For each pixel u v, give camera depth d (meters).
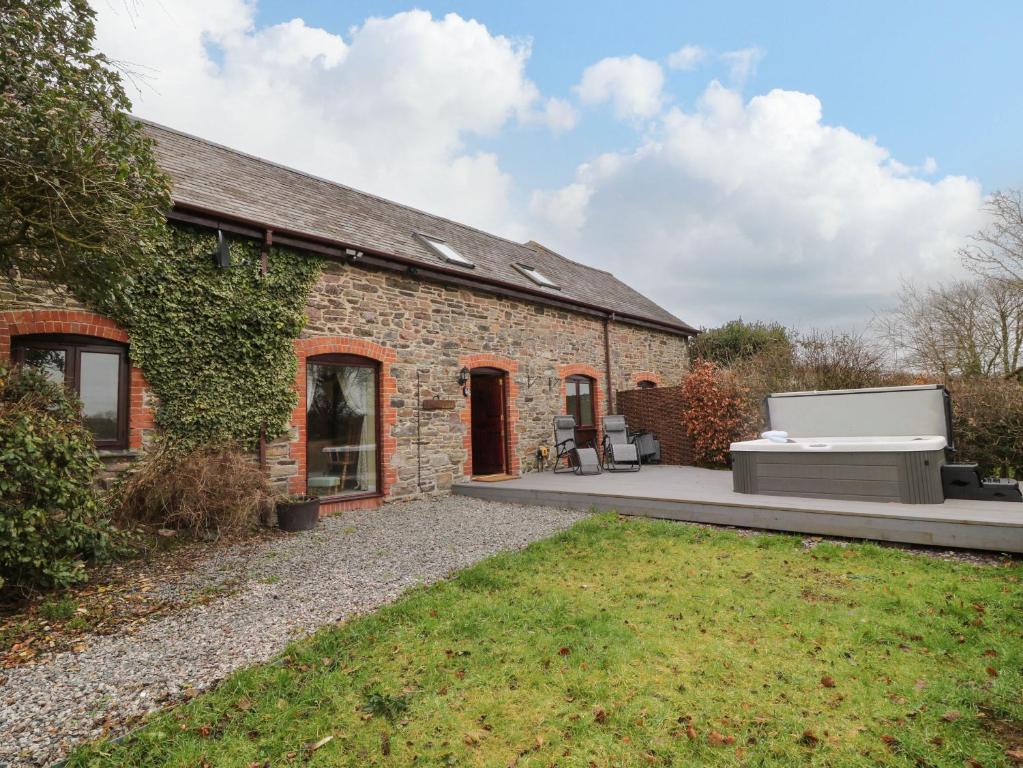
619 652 2.79
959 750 1.97
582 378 11.27
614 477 8.55
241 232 6.14
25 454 3.59
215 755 2.06
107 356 5.48
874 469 5.39
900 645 2.79
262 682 2.57
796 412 7.27
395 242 8.25
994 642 2.76
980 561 4.18
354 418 7.33
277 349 6.45
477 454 10.19
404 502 7.59
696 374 10.60
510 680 2.56
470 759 2.02
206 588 4.05
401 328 7.80
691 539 5.09
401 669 2.68
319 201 8.40
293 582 4.16
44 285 5.03
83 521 4.11
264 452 6.30
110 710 2.41
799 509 5.15
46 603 3.65
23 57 3.24
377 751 2.08
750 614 3.26
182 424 5.74
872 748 2.01
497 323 9.31
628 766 1.96
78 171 3.25
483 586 3.91
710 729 2.16
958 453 7.53
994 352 13.66
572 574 4.16
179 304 5.76
